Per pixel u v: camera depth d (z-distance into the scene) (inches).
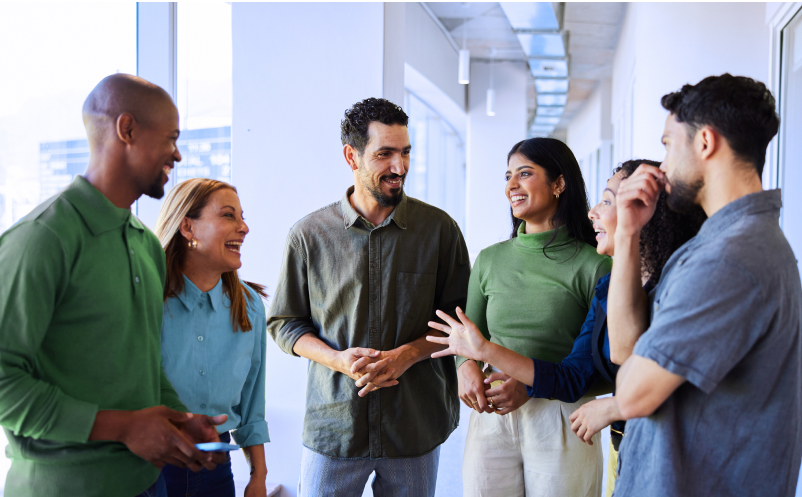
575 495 68.3
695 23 155.7
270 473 122.0
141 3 125.2
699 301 39.6
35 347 43.7
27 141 101.1
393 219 78.7
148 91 48.8
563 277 70.5
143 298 52.2
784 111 123.0
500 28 359.9
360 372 71.9
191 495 65.0
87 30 113.0
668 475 42.8
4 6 97.7
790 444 41.2
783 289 40.0
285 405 121.3
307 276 82.2
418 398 80.0
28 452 46.2
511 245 76.1
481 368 79.4
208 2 134.3
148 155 49.0
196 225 66.7
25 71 100.8
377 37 118.8
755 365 40.7
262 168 123.8
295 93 122.3
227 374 69.7
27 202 101.2
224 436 69.7
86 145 112.9
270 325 83.7
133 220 53.7
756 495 41.3
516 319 72.1
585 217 72.4
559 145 72.5
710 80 43.0
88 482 47.4
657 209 53.3
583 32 364.5
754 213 41.1
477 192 441.4
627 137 321.7
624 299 48.6
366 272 78.5
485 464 73.1
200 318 68.1
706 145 42.1
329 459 78.8
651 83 210.2
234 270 72.2
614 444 61.7
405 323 78.7
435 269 81.2
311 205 121.9
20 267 43.1
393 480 79.9
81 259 46.4
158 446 46.0
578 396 62.6
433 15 330.3
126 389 49.5
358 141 74.2
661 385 40.6
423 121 418.6
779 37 123.0
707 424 42.3
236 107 125.0
